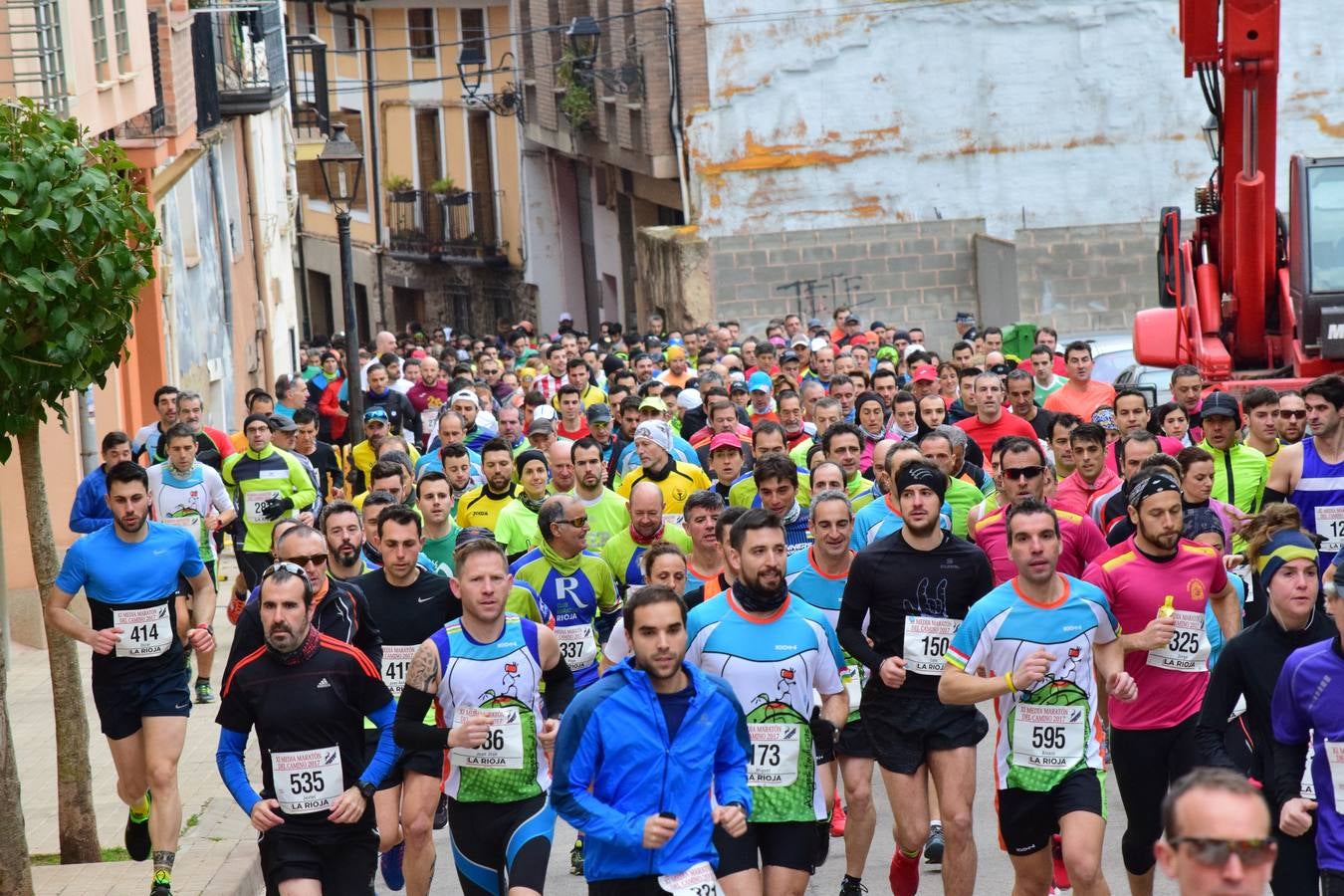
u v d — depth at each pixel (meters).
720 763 10.20
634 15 54.25
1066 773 11.66
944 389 28.92
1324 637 10.82
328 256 88.94
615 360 38.00
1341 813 10.12
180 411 24.50
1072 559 14.80
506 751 11.80
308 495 22.91
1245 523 14.48
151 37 31.52
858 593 12.73
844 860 14.90
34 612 25.34
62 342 13.64
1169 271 25.11
